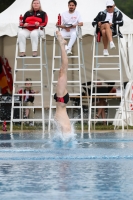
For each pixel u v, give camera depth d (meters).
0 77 38.41
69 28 30.14
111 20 29.98
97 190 8.71
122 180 9.71
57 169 11.32
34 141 20.06
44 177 10.13
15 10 35.53
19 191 8.66
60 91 18.52
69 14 30.62
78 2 35.62
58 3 35.59
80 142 19.47
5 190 8.75
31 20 30.31
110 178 9.96
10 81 38.59
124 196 8.18
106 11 30.11
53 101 38.56
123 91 31.03
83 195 8.30
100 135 24.69
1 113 35.47
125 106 30.83
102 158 13.52
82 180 9.74
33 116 36.19
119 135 24.72
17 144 18.45
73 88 38.75
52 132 28.38
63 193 8.47
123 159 13.33
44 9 35.22
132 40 33.03
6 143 19.02
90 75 38.88
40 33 30.28
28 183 9.44
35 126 34.41
